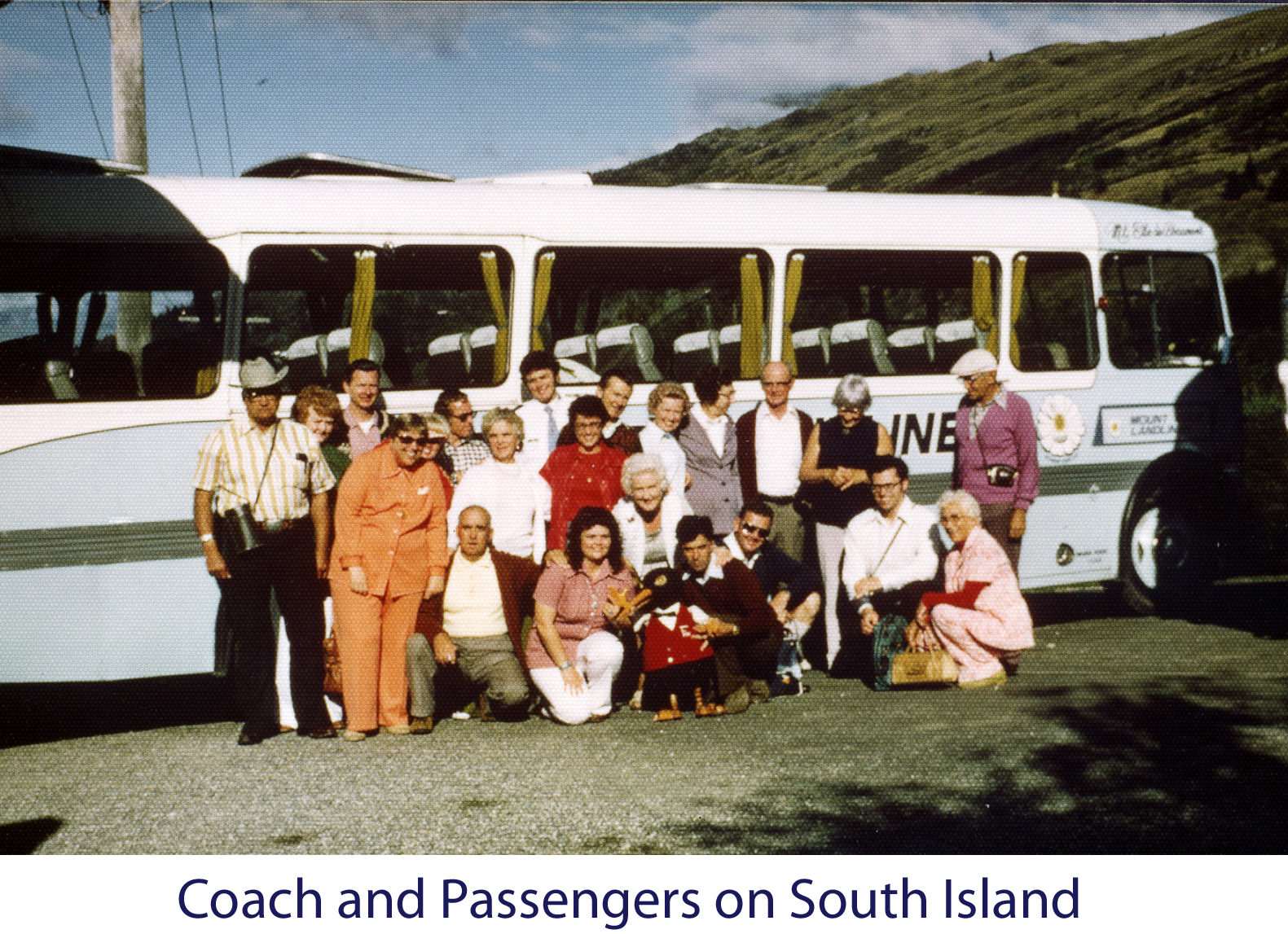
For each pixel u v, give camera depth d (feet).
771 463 29.58
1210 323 37.86
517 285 28.40
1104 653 31.63
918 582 29.19
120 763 22.99
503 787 20.94
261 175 29.30
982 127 573.74
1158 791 20.10
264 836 18.69
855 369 32.40
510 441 25.66
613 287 29.58
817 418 31.71
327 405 25.12
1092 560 35.65
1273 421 52.24
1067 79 632.38
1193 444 37.37
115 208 25.13
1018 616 27.89
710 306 30.71
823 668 31.22
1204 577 37.68
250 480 23.76
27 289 24.49
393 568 24.59
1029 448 31.01
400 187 27.81
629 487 26.40
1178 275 37.35
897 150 574.97
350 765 22.50
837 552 30.14
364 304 26.99
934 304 33.50
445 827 18.94
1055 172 346.54
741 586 25.93
